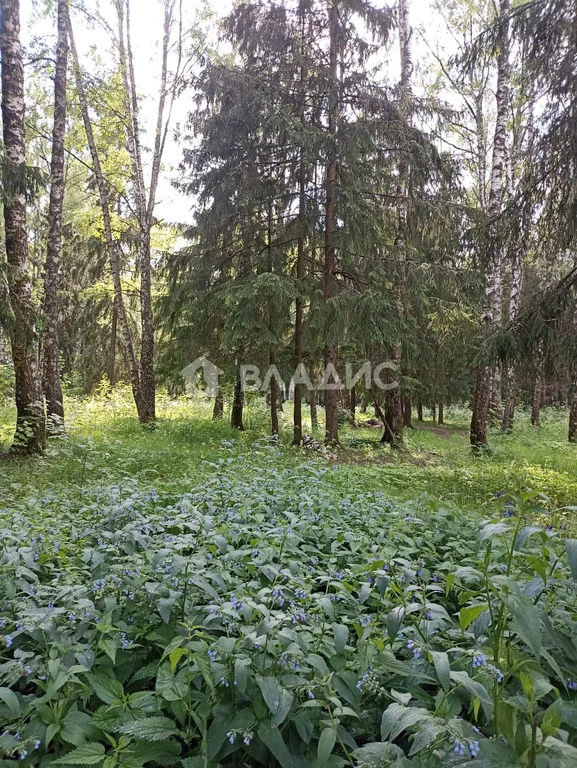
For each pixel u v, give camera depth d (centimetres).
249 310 1092
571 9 686
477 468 955
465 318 1291
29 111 1622
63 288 2533
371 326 1069
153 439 1216
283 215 1258
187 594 298
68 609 267
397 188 1244
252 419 1638
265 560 347
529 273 2167
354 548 398
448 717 193
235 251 1284
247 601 249
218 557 342
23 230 917
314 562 367
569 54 698
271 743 198
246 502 488
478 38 813
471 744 160
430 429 2300
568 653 219
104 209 1585
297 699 217
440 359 1590
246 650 235
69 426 1285
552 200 773
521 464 1051
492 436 1786
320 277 1266
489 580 191
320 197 1167
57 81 1081
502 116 1248
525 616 179
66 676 213
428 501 539
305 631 257
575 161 716
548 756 158
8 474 764
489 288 1321
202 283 1281
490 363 863
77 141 1656
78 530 432
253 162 1177
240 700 223
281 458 885
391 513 504
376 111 1118
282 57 1141
